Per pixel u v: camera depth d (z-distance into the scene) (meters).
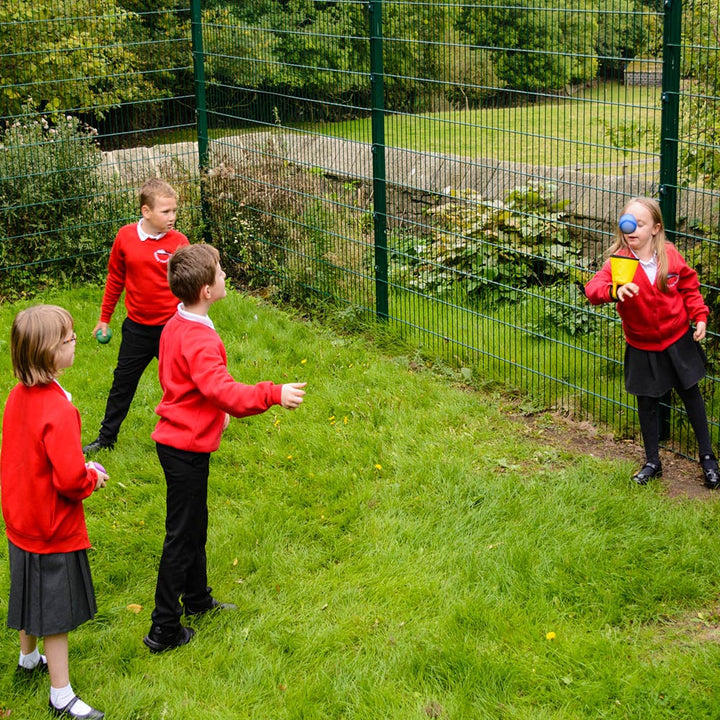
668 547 4.02
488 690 3.26
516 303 6.64
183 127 8.30
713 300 4.98
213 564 4.09
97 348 6.50
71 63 9.07
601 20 4.85
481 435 5.12
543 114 5.24
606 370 5.65
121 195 8.02
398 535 4.23
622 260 4.28
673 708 3.14
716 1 4.64
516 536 4.14
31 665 3.43
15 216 7.65
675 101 4.52
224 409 3.37
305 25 6.72
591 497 4.41
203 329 3.51
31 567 3.16
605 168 7.11
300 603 3.82
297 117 6.99
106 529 4.37
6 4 8.73
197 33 7.93
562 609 3.67
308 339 6.56
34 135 7.81
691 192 5.52
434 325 6.47
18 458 3.13
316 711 3.19
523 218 6.88
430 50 5.78
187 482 3.51
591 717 3.13
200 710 3.24
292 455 4.98
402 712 3.16
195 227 8.26
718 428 4.91
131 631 3.70
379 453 4.98
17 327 3.08
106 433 5.16
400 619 3.67
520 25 5.21
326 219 6.98
